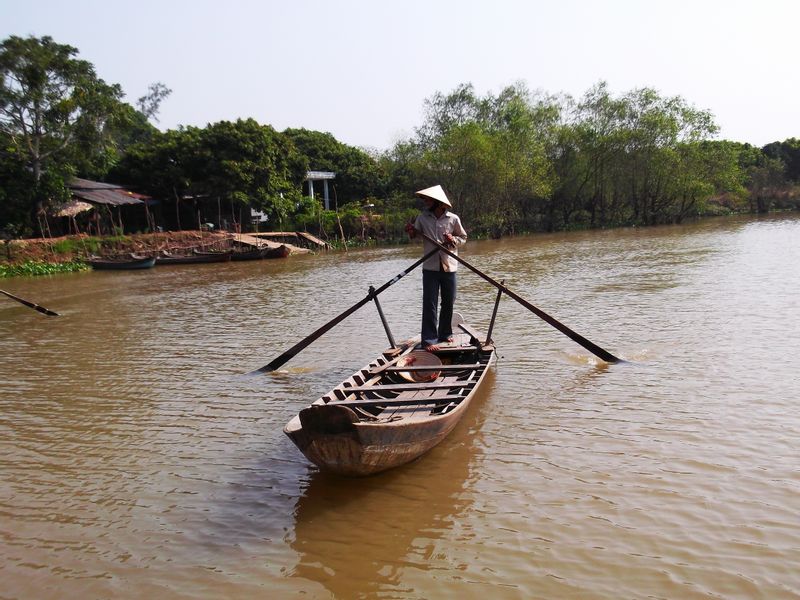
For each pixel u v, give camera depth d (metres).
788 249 23.50
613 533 4.70
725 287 15.09
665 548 4.47
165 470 6.30
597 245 32.16
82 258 34.09
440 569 4.41
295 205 46.25
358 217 45.19
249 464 6.34
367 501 5.44
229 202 43.97
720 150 52.97
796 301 12.61
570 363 9.32
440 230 8.82
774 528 4.62
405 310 14.71
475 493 5.46
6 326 15.94
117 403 8.55
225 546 4.86
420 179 47.75
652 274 18.66
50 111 36.25
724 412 6.90
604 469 5.73
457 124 49.31
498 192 46.19
